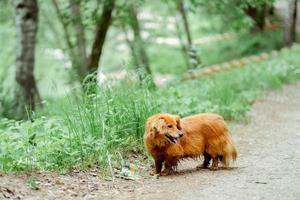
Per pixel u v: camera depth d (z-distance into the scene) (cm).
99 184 842
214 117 922
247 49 3219
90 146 927
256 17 3341
